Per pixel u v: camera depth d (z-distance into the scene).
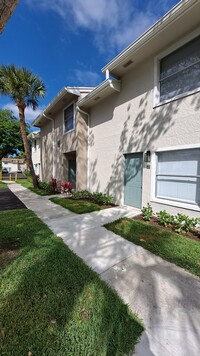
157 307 2.19
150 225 5.03
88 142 9.62
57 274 2.73
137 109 6.50
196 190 4.84
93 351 1.65
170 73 5.46
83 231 4.61
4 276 2.68
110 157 8.03
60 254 3.33
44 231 4.47
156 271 2.92
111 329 1.87
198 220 4.52
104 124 8.35
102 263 3.15
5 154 28.75
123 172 7.36
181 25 4.61
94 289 2.44
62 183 11.24
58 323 1.92
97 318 2.00
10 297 2.28
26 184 16.42
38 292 2.36
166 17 4.45
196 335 1.84
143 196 6.35
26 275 2.70
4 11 2.35
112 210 6.73
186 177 5.06
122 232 4.49
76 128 9.46
